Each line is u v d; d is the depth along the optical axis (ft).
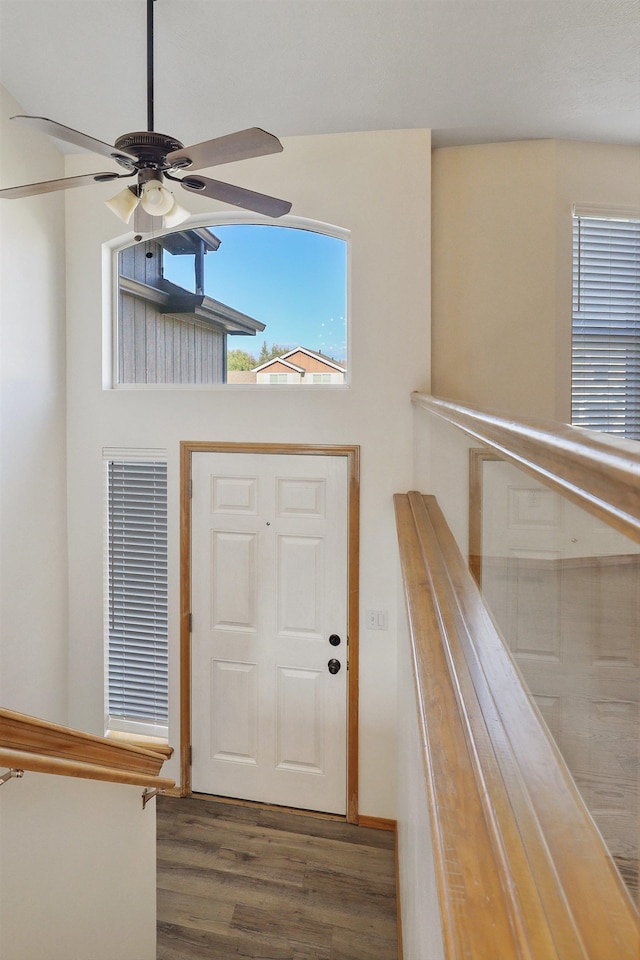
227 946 8.21
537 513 1.84
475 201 10.64
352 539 10.80
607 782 1.25
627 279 10.68
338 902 9.02
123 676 12.12
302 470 11.06
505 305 10.65
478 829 1.96
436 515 6.25
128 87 9.28
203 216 11.18
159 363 11.83
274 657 11.34
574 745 1.48
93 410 11.73
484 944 1.54
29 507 10.73
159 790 6.58
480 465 3.05
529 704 1.96
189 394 11.39
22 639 10.57
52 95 9.64
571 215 10.53
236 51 8.41
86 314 11.60
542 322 10.62
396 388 10.55
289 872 9.63
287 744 11.34
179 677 11.66
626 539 1.07
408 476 10.57
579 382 10.74
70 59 8.80
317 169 10.52
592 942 1.33
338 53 8.39
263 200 6.42
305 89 9.16
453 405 4.29
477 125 10.00
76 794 5.15
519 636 2.13
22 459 10.52
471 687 2.76
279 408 11.02
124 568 12.03
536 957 1.43
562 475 1.46
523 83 8.86
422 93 9.18
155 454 11.60
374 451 10.68
